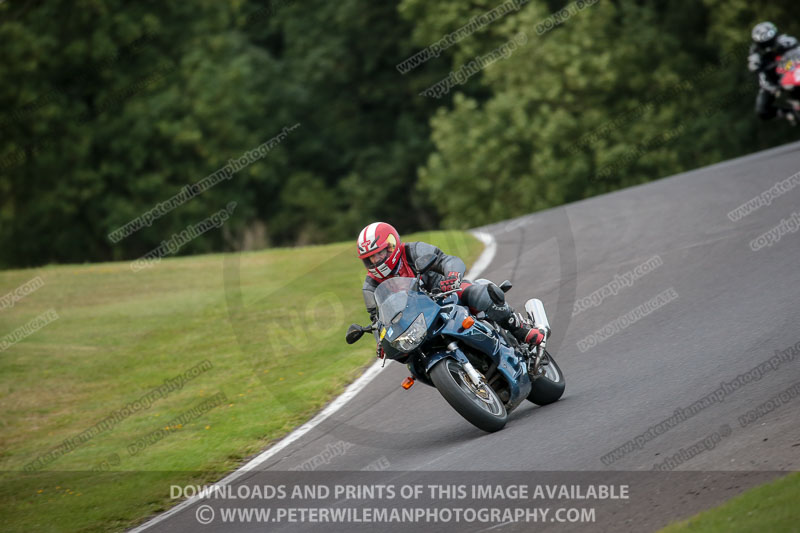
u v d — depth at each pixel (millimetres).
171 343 42531
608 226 48531
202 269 59844
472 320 22531
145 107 112625
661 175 110062
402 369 31969
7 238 113250
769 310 27312
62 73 112188
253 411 31484
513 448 21219
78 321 49219
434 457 22281
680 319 29281
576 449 20078
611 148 108500
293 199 131500
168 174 115188
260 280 49625
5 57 108125
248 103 118750
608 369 26359
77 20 111062
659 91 114750
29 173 111625
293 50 141750
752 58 55188
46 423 34656
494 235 54375
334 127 142500
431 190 117188
